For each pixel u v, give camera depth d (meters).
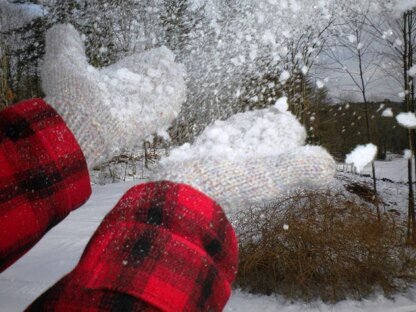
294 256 5.11
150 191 0.46
